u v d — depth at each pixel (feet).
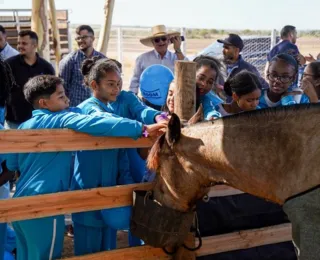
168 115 10.80
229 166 8.70
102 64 10.70
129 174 11.41
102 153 10.60
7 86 13.04
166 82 12.74
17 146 9.41
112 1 26.81
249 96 11.57
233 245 11.08
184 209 9.59
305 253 7.72
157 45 21.45
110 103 11.41
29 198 9.65
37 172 10.04
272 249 11.50
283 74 12.41
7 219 9.55
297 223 7.86
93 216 10.88
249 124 8.62
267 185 8.44
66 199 9.95
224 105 12.21
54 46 27.61
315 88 14.16
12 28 35.94
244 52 35.55
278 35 35.27
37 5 23.11
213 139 8.82
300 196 7.93
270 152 8.36
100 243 11.25
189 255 10.80
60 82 10.33
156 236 9.73
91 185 10.73
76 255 11.05
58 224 10.22
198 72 12.08
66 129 9.71
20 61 18.84
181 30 35.53
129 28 38.09
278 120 8.43
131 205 10.55
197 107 12.06
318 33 56.95
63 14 38.29
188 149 9.07
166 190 9.57
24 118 18.93
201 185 9.22
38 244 10.08
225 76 17.15
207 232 10.88
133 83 21.76
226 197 10.91
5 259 11.73
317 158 7.92
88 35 20.24
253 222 11.26
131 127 9.76
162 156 9.45
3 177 11.31
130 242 12.19
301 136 8.15
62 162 10.09
